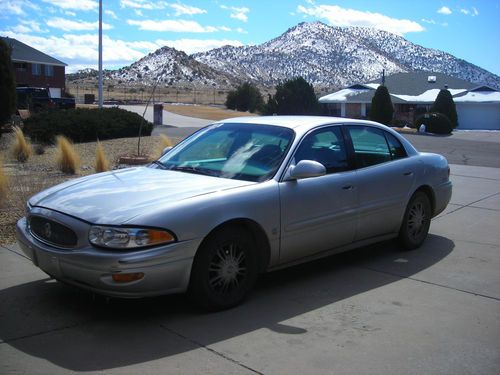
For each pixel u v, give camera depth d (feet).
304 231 17.22
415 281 18.43
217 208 14.94
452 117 125.59
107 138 62.08
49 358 12.57
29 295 16.52
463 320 15.17
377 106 126.72
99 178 17.54
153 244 13.87
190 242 14.38
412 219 21.91
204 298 15.02
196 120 119.44
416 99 149.69
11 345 13.23
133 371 12.00
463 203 32.40
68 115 60.13
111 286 13.66
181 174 17.43
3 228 23.32
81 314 15.16
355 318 15.19
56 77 212.02
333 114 164.04
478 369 12.39
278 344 13.47
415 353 13.11
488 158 60.90
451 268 19.92
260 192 16.03
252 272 16.05
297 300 16.49
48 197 16.29
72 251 14.16
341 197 18.37
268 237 16.24
